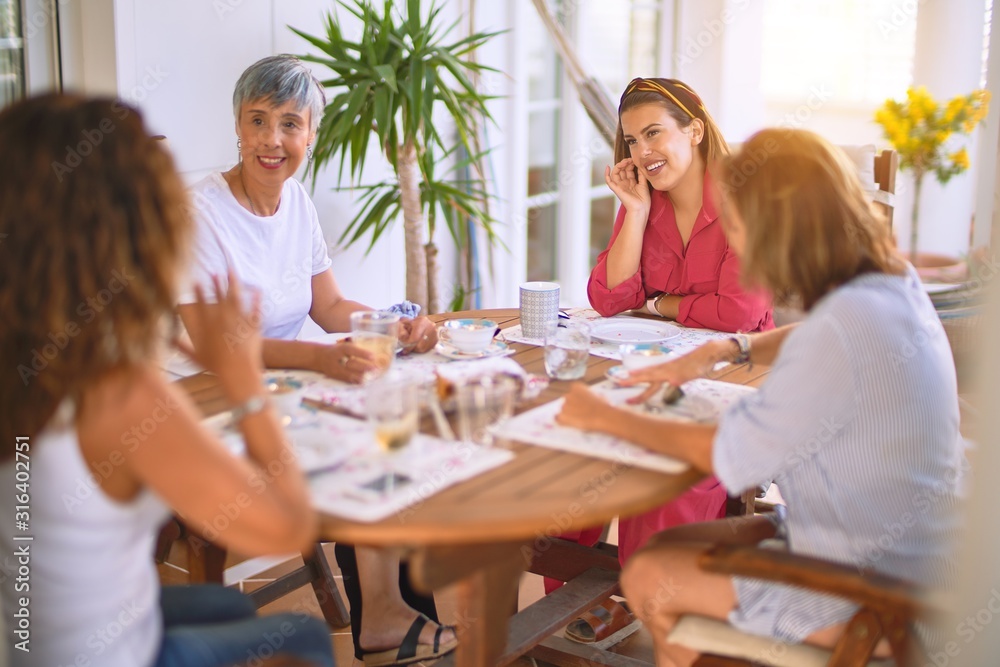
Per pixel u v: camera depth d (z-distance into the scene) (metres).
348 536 1.29
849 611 1.47
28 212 1.18
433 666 1.91
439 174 4.07
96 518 1.24
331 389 1.83
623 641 2.38
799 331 1.49
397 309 2.43
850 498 1.51
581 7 4.75
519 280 4.70
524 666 2.24
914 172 4.59
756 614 1.53
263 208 2.35
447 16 4.03
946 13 5.14
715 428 1.53
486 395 1.56
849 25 6.00
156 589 1.38
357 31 3.66
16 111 1.22
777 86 6.31
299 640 1.47
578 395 1.67
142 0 2.82
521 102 4.52
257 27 3.21
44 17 2.72
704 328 2.38
